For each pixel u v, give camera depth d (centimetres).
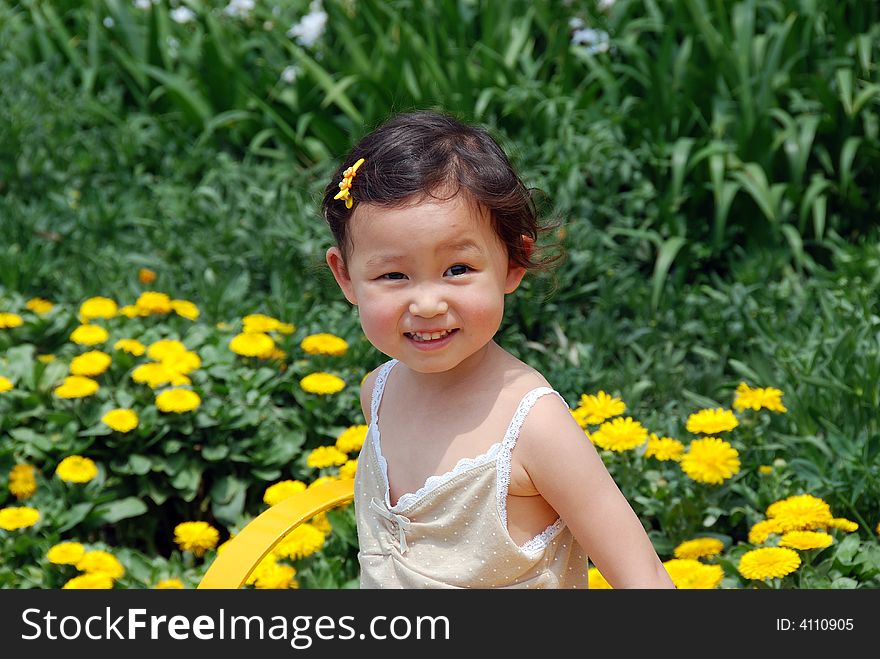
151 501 277
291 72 458
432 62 422
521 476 154
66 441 269
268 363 302
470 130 159
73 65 491
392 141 154
